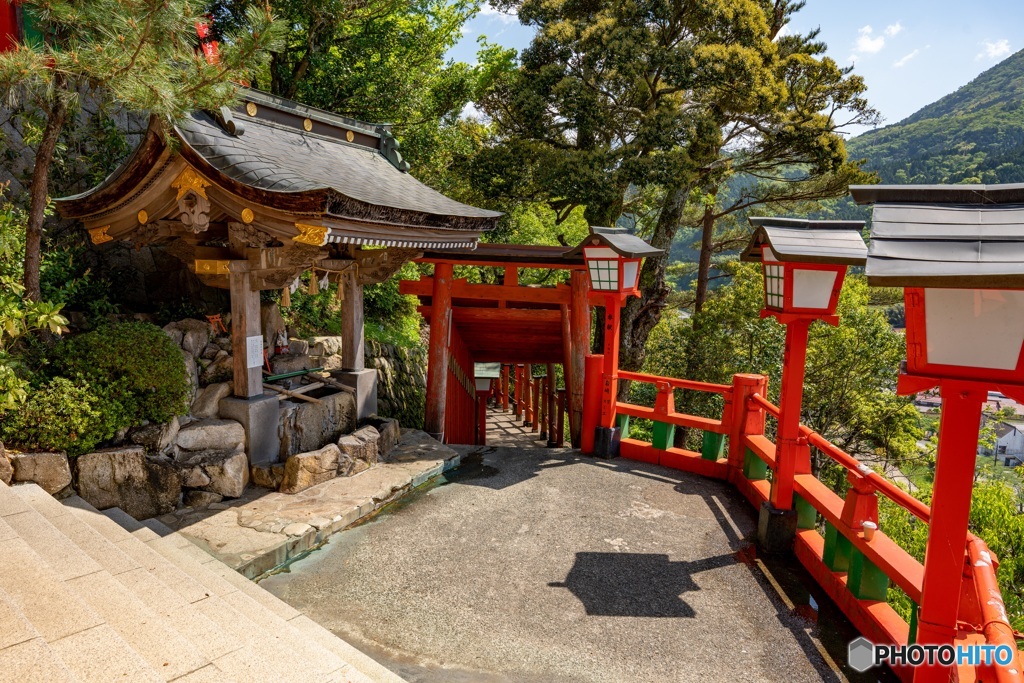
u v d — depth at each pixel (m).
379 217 5.70
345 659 3.31
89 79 4.82
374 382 7.80
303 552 4.96
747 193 19.81
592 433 7.69
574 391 8.38
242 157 5.21
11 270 5.90
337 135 7.57
